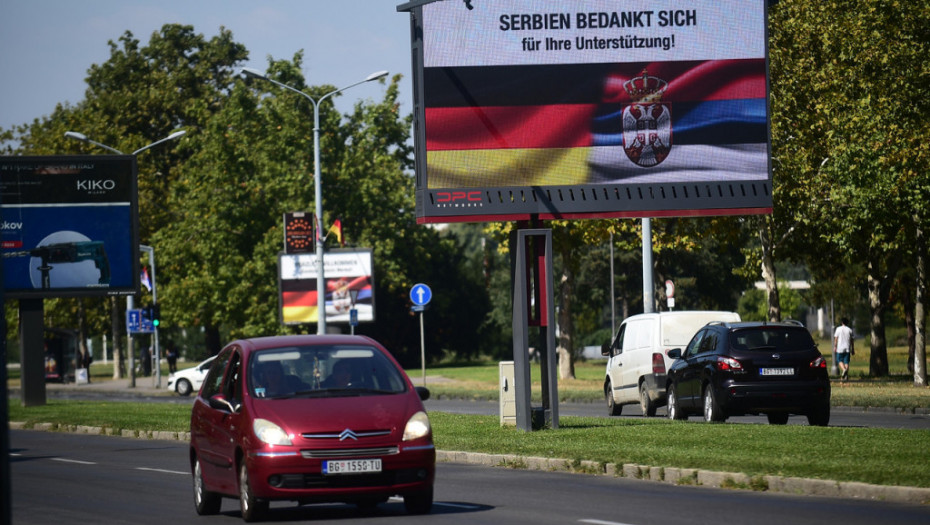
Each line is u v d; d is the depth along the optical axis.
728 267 147.50
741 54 43.50
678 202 43.16
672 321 55.28
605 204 42.75
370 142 141.75
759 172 43.56
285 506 28.05
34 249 78.44
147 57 177.88
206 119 142.75
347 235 140.38
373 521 24.03
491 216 42.00
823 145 77.38
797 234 88.00
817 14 77.06
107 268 79.31
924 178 68.88
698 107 43.28
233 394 26.11
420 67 41.62
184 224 140.12
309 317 126.00
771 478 27.27
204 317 142.50
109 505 28.89
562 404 74.19
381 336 174.75
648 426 42.19
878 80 69.69
